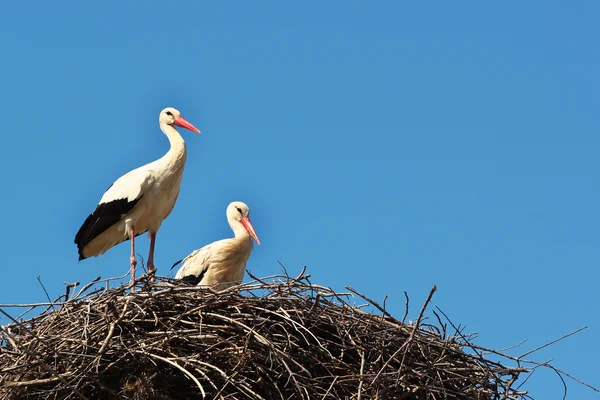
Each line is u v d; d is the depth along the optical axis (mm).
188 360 12922
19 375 12867
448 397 13781
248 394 13219
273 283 14164
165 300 13711
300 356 13430
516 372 13844
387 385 13117
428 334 14141
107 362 13148
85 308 13625
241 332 13562
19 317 13930
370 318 14023
